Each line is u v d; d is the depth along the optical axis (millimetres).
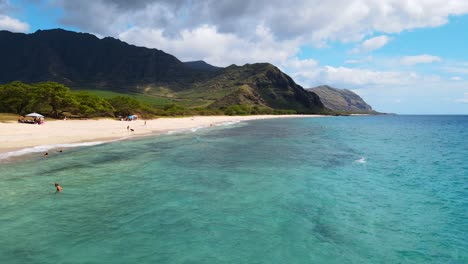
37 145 35562
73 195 17703
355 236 12836
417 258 11094
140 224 13633
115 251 11180
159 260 10578
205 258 10758
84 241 11938
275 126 101125
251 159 31203
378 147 45062
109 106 103375
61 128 57312
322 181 22203
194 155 33062
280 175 23875
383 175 24797
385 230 13516
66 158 28844
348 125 123500
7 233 12508
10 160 26781
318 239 12461
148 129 68750
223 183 21031
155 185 20219
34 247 11383
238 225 13680
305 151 38062
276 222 14109
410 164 30391
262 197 17875
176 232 12859
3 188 18688
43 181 20531
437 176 24766
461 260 10969
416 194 19281
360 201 17578
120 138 47812
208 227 13406
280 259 10773
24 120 62562
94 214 14789
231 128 84125
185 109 171000
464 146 47281
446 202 17656
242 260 10656
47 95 81562
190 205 16266
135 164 27234
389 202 17500
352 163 30094
